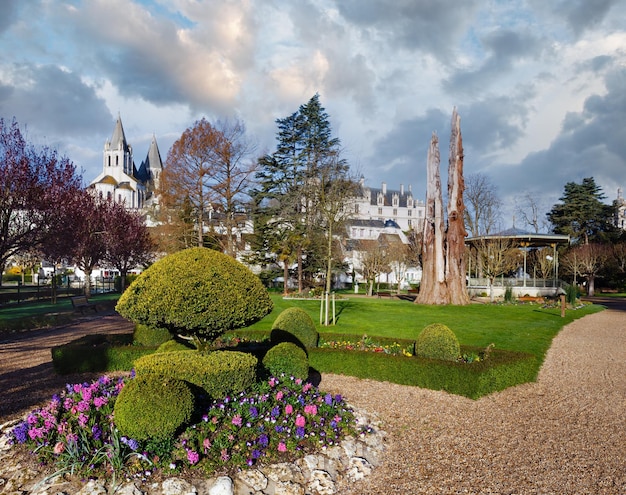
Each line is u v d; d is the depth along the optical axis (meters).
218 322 6.32
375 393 8.71
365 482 5.19
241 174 32.34
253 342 11.78
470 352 10.59
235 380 6.09
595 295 47.53
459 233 25.80
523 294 35.03
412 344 11.36
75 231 23.25
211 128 31.00
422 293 26.30
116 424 5.06
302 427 5.76
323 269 37.84
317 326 16.56
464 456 5.91
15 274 54.56
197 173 31.30
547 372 10.70
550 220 61.91
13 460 5.04
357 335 12.29
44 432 5.19
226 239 35.62
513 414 7.68
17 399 7.85
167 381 5.23
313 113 38.91
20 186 19.16
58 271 53.88
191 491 4.58
